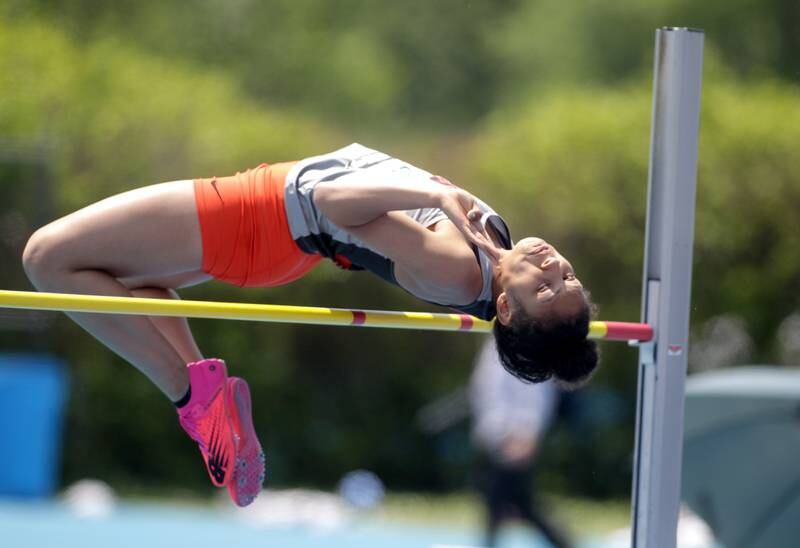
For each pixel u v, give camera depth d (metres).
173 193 15.79
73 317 16.33
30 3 57.25
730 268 45.84
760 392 25.03
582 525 40.38
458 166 47.44
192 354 17.42
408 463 46.28
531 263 15.02
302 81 69.94
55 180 42.84
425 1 77.38
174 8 68.31
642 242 44.91
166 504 40.75
